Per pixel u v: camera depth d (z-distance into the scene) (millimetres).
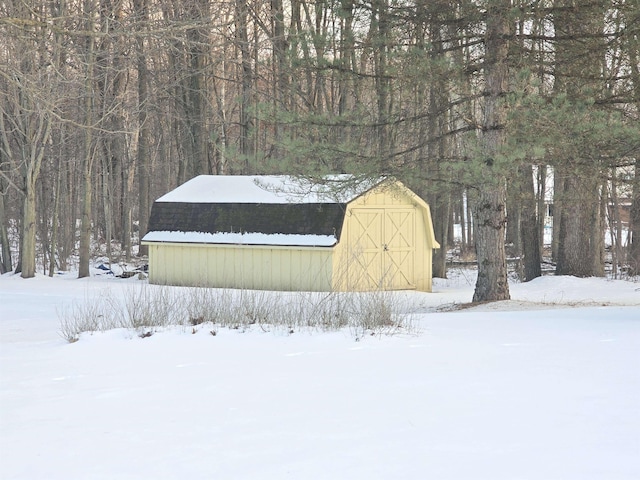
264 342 12031
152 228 28141
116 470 5949
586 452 6082
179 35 20797
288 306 15172
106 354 11344
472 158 18484
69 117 34688
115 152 44188
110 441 6742
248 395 8391
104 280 30641
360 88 21000
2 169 35812
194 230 27359
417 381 8945
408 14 19609
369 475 5652
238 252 26594
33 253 30781
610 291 25562
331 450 6297
